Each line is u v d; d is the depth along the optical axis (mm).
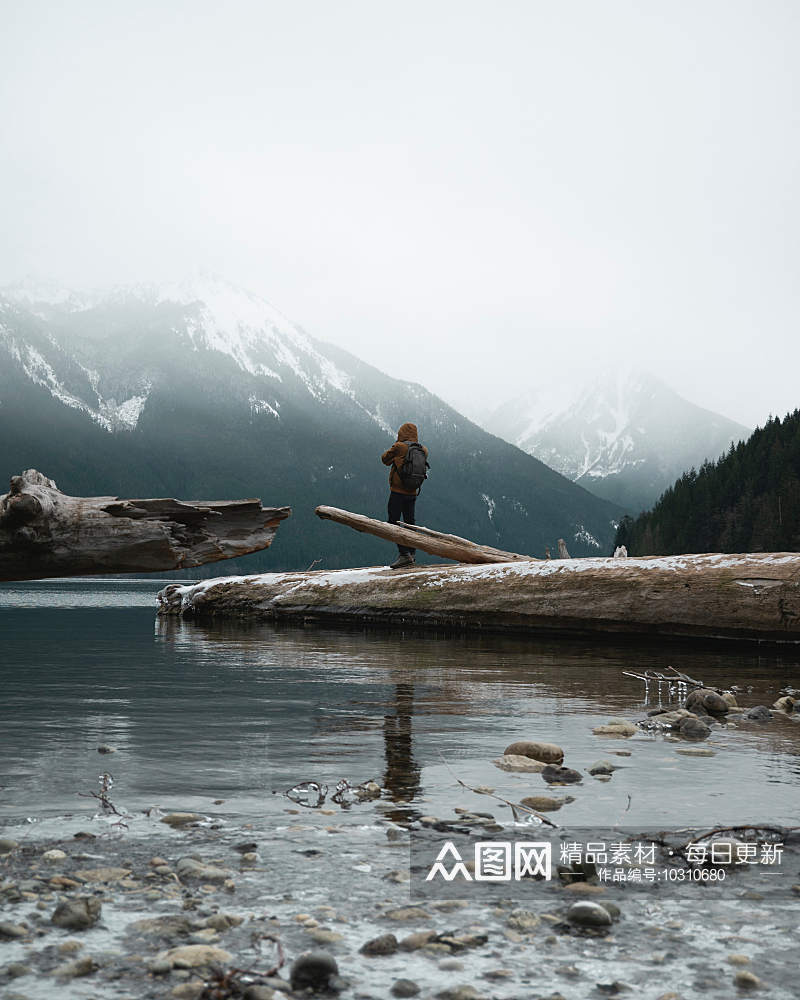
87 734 3998
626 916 1924
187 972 1615
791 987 1574
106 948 1719
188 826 2547
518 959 1687
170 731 4090
